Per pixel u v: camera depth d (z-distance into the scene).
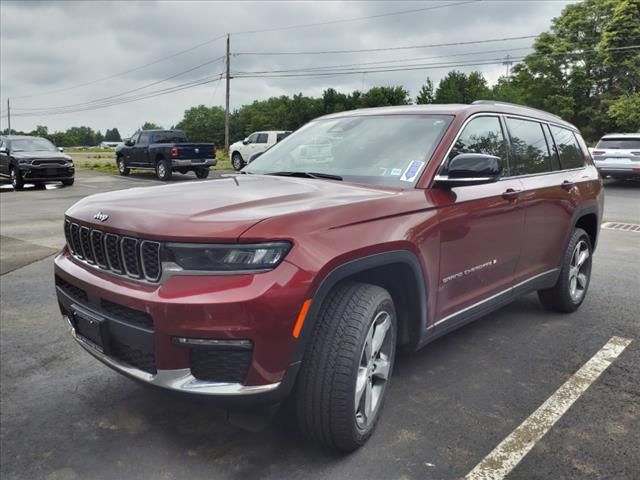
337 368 2.61
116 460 2.85
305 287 2.44
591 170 5.38
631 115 38.72
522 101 47.03
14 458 2.88
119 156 23.88
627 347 4.29
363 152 3.64
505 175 4.01
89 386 3.70
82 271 2.96
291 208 2.67
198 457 2.87
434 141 3.48
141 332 2.54
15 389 3.65
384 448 2.90
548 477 2.66
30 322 4.91
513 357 4.09
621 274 6.60
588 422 3.17
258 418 2.62
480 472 2.70
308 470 2.73
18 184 18.09
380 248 2.78
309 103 88.00
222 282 2.40
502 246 3.88
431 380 3.70
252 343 2.39
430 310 3.26
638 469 2.73
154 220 2.59
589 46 44.22
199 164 21.17
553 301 5.02
